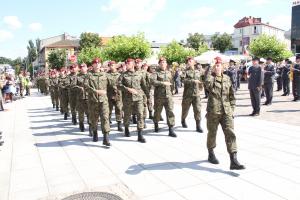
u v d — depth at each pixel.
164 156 6.96
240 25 86.75
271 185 5.13
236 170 5.86
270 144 7.57
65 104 12.74
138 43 40.88
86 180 5.71
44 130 10.66
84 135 9.55
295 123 10.00
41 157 7.30
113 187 5.32
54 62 62.56
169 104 8.73
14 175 6.14
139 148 7.71
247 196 4.76
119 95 9.92
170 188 5.19
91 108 8.24
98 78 8.11
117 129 10.20
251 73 11.51
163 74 8.78
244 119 10.98
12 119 13.50
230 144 5.88
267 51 45.72
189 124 10.41
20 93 24.78
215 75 5.96
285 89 18.20
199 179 5.52
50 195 5.12
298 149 7.09
